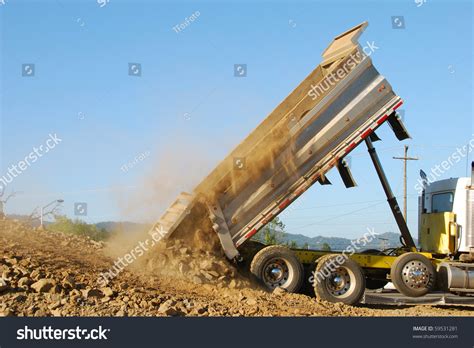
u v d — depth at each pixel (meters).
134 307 8.20
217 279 11.28
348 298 12.09
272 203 12.06
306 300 11.18
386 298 12.59
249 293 10.85
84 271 9.68
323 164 12.05
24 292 7.82
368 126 12.07
